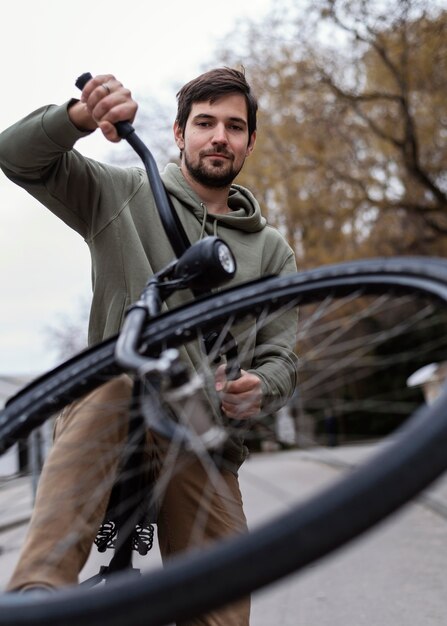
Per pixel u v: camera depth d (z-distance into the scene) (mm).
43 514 1288
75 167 1746
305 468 12336
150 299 1346
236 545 755
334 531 736
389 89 11961
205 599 750
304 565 739
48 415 1222
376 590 4090
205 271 1408
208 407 1576
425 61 11047
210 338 1460
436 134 12461
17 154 1647
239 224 1899
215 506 1597
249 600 1609
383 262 1148
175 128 2018
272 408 1627
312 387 1645
